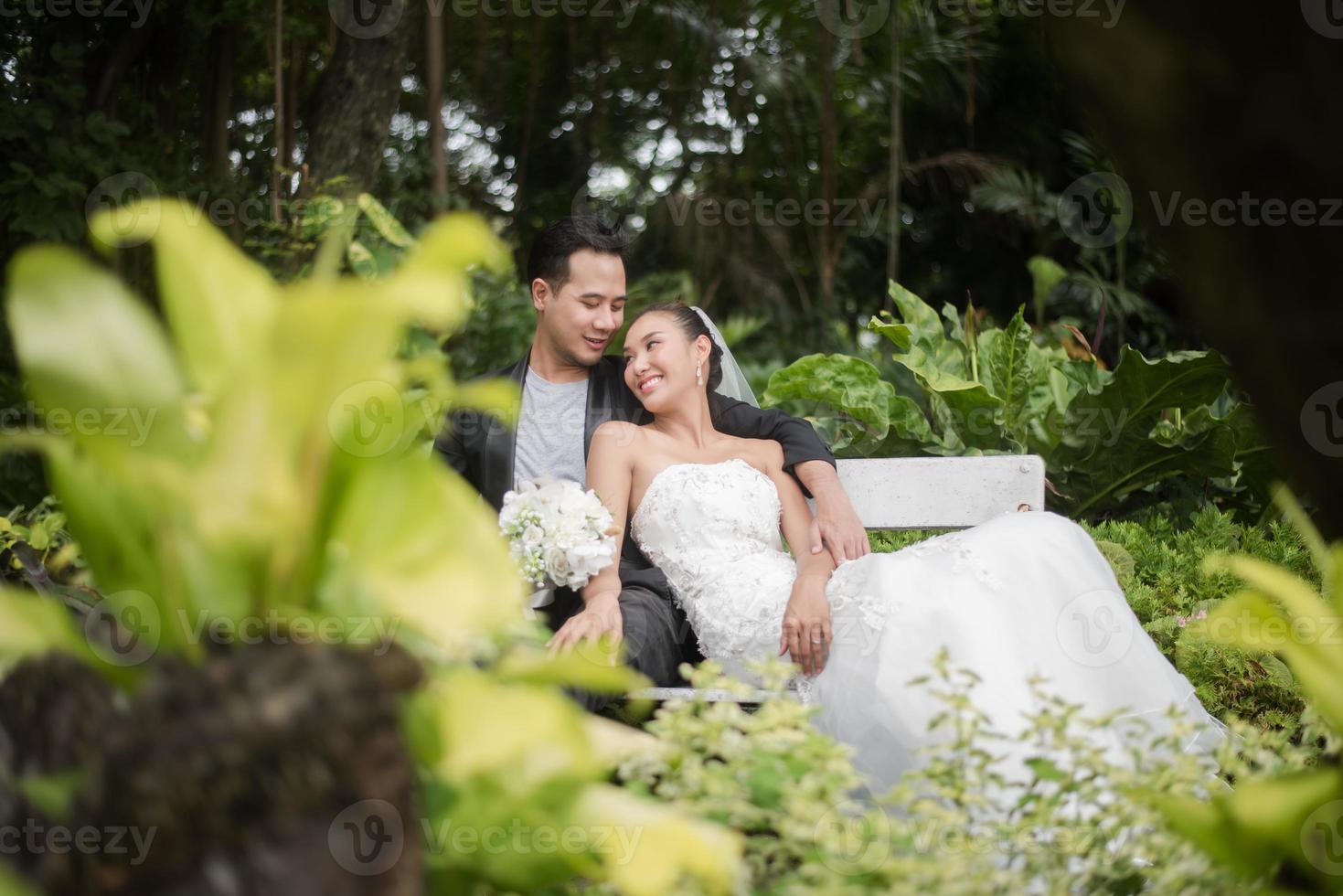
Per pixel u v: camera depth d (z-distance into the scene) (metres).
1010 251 10.55
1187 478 4.82
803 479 3.21
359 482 1.06
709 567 2.98
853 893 1.34
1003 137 10.19
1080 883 1.53
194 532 1.04
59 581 2.68
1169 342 8.66
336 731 0.98
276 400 0.99
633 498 3.21
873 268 10.85
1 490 4.75
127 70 6.77
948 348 5.06
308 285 0.98
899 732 2.40
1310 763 1.75
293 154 7.71
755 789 1.57
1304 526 1.37
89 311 1.00
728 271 9.95
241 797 0.94
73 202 5.87
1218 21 0.87
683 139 10.56
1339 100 0.85
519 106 10.44
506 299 6.78
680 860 1.11
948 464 3.44
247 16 6.85
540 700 1.08
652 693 2.49
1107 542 3.96
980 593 2.56
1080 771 2.12
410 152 8.39
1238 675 3.25
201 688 0.99
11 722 1.12
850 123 10.77
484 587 1.05
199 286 1.04
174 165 6.62
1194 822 1.23
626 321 7.48
